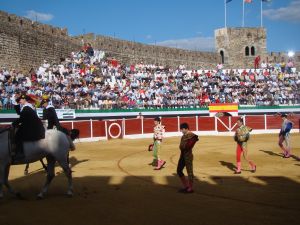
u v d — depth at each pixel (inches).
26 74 1214.3
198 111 1375.5
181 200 352.8
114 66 1510.8
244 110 1428.4
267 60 2135.8
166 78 1549.0
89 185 428.8
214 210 316.5
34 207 333.7
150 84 1466.5
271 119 1232.8
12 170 543.2
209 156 671.8
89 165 582.6
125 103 1290.6
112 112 1233.4
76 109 1141.1
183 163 386.3
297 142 901.2
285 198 354.6
